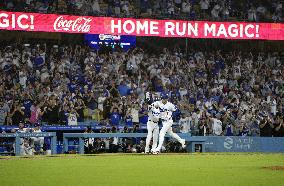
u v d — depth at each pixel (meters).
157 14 109.25
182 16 110.75
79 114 83.56
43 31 102.12
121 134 72.88
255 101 97.75
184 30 102.62
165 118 66.94
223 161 55.53
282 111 99.56
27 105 82.44
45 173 41.75
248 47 115.62
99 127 79.62
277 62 111.44
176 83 99.00
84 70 97.31
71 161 54.28
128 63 100.06
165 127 67.19
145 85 95.50
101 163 51.81
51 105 80.56
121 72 97.38
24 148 69.94
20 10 102.25
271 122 87.75
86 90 89.56
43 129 77.19
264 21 115.62
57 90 87.50
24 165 49.25
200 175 40.59
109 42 103.44
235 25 105.00
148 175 40.44
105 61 98.50
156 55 107.94
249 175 40.84
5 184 34.19
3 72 90.81
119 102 86.56
